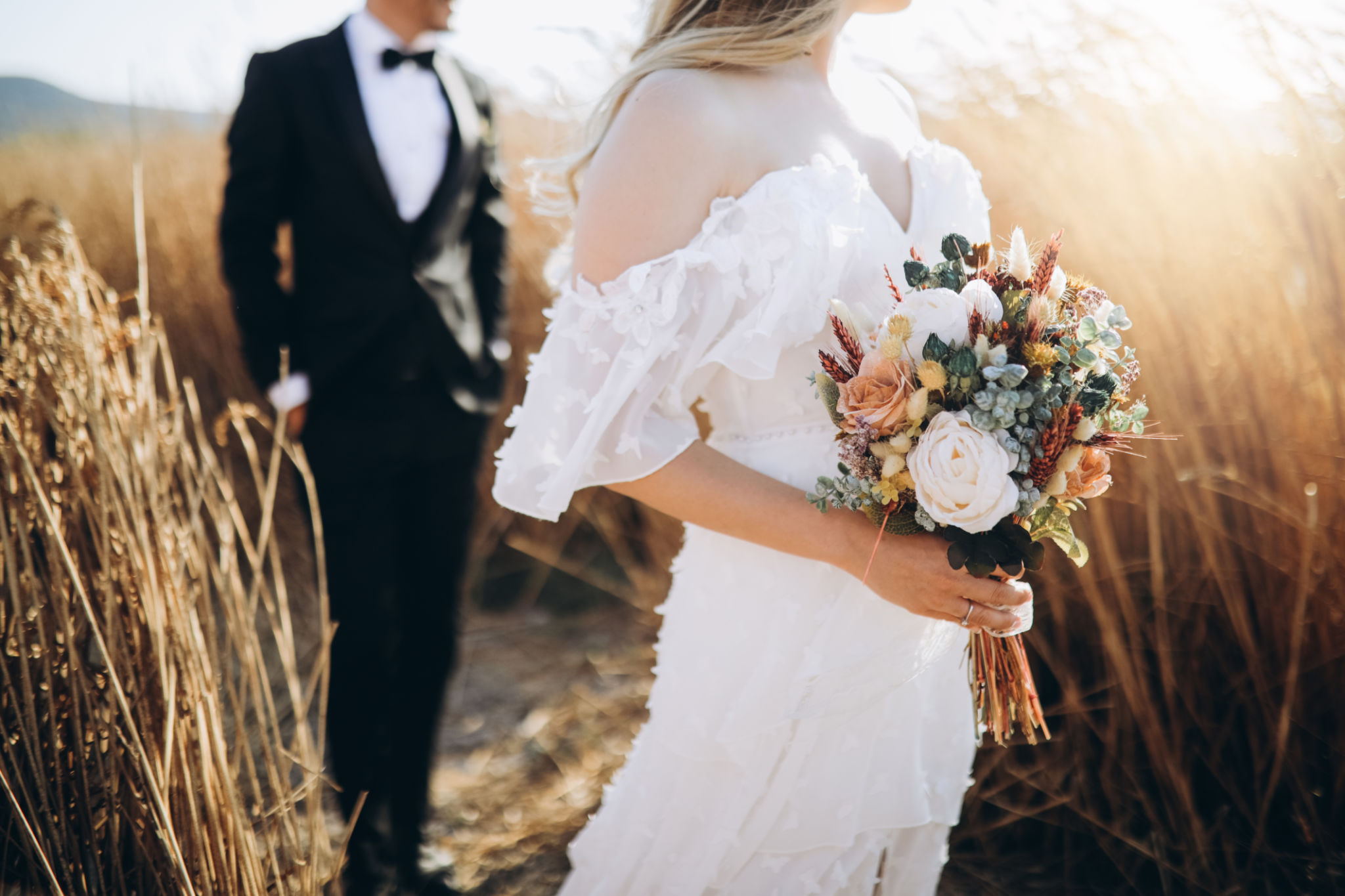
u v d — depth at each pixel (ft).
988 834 6.62
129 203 12.59
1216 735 6.03
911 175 3.94
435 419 6.49
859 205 3.49
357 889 6.21
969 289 3.20
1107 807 6.40
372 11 6.44
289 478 11.03
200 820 4.00
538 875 6.68
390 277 6.30
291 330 6.38
